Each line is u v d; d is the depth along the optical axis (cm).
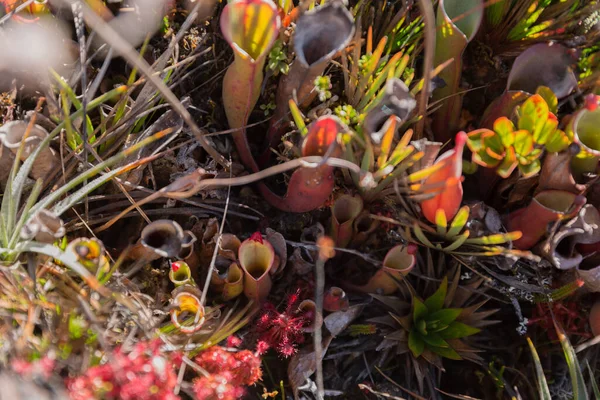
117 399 60
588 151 65
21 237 61
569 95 70
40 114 65
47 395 60
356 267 70
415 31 70
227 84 65
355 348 68
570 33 73
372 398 68
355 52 67
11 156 64
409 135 64
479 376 70
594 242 67
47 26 66
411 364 69
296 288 68
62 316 62
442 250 68
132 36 68
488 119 69
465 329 68
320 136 63
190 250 66
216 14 70
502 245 69
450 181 63
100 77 65
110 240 68
